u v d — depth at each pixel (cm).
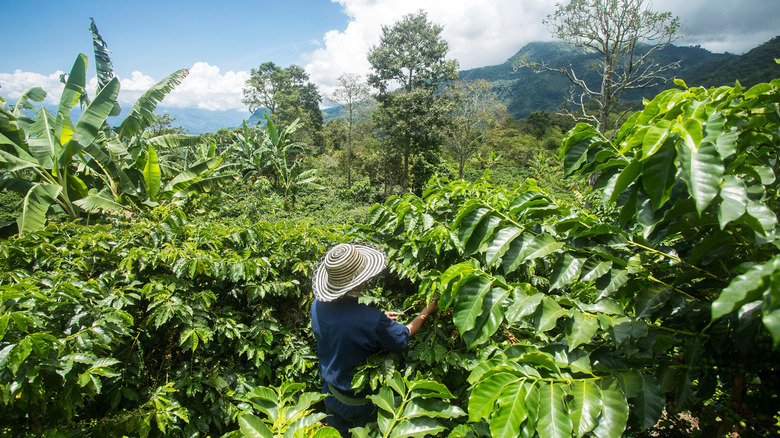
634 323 131
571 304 150
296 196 2198
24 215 757
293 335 295
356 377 191
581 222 151
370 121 4169
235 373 265
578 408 117
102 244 271
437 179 330
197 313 259
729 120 131
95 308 218
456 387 229
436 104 3222
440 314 248
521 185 288
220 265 269
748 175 137
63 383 188
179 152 1884
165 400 218
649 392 122
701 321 136
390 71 3562
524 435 117
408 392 158
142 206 969
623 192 139
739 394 133
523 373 128
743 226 121
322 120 5925
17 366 162
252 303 301
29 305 189
